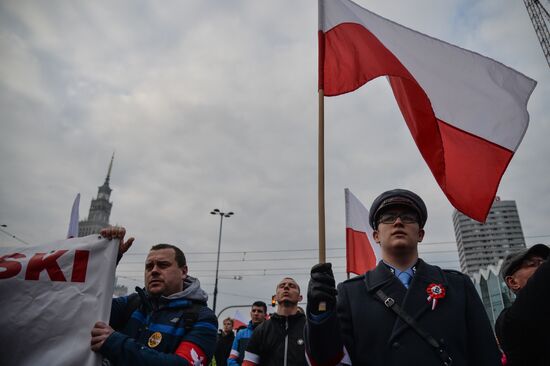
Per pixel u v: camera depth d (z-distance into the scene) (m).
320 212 2.89
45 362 2.63
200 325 3.11
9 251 2.94
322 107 3.71
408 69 4.05
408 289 2.49
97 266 2.94
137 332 3.20
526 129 3.85
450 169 3.84
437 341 2.27
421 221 2.85
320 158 3.17
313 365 2.23
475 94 4.01
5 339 2.67
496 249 134.12
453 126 3.95
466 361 2.27
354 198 7.78
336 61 4.03
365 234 7.51
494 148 3.84
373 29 4.19
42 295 2.79
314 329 2.15
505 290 43.38
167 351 2.99
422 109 3.91
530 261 3.15
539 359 2.30
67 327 2.74
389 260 2.78
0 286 2.77
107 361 3.00
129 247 3.22
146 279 3.41
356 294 2.63
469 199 3.75
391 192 2.89
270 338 4.78
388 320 2.41
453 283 2.58
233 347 7.05
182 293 3.31
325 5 4.25
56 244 3.00
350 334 2.50
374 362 2.32
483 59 4.08
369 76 3.92
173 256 3.45
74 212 5.03
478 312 2.45
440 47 4.16
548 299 2.21
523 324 2.28
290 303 4.89
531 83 3.95
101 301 2.84
